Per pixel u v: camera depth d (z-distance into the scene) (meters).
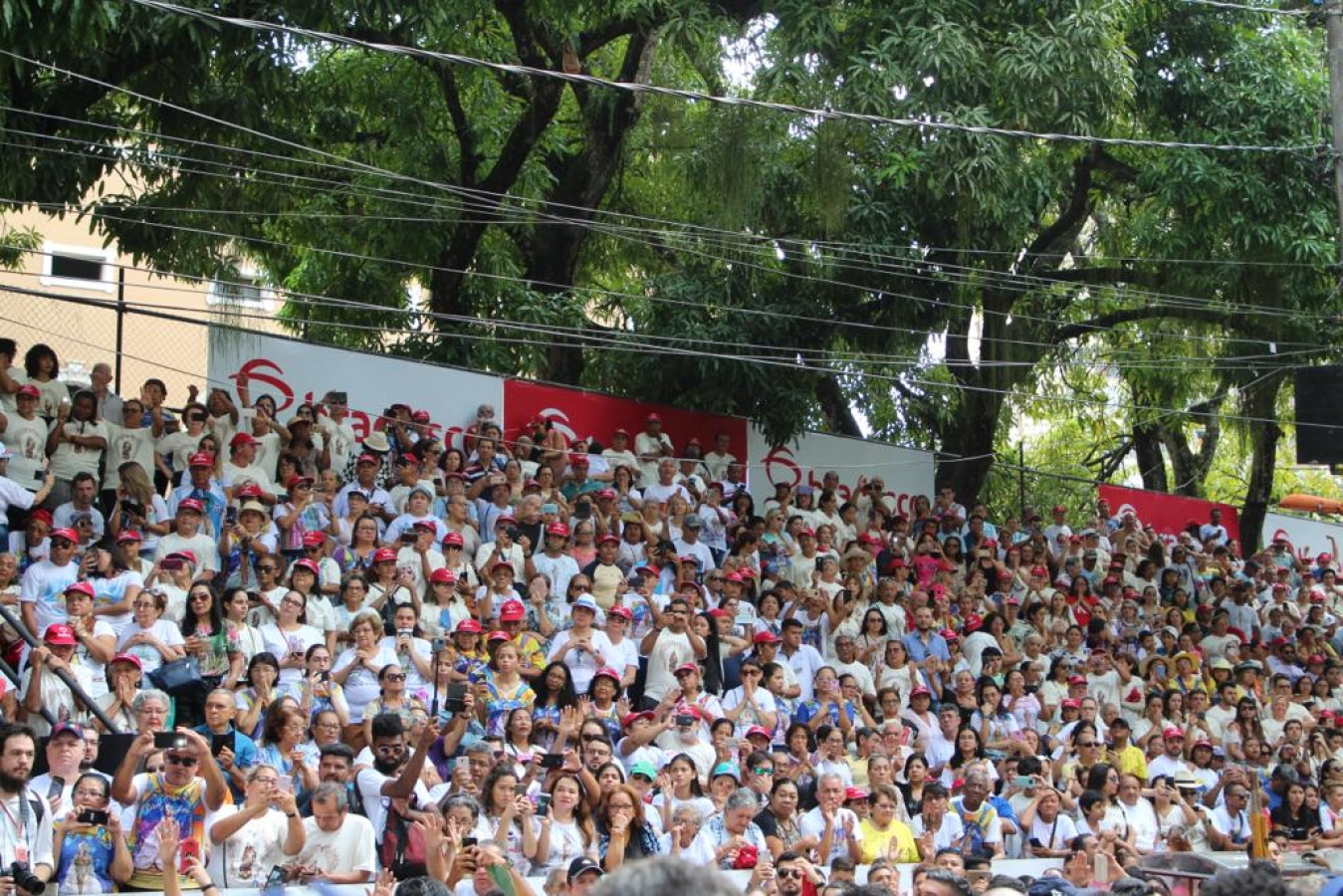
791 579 19.62
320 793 10.56
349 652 14.26
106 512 16.27
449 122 22.89
